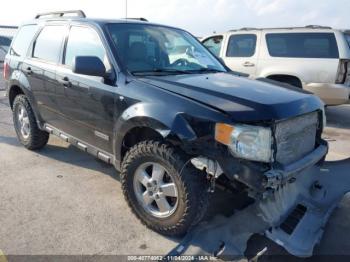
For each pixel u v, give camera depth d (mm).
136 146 3078
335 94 7047
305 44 7320
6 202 3510
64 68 3996
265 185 2502
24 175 4156
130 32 3764
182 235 3047
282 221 2836
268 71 7699
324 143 3391
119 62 3385
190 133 2660
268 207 2842
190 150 2680
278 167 2658
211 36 8992
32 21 5008
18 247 2828
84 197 3680
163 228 3008
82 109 3738
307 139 3113
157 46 3836
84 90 3627
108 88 3342
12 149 5016
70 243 2910
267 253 2756
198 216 2832
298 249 2607
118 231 3105
